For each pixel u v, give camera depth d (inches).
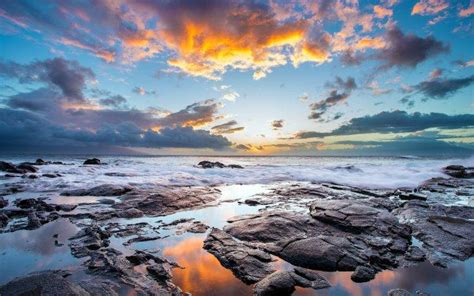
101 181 625.0
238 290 180.4
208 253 240.8
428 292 179.9
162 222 337.1
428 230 290.4
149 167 1051.9
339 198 486.3
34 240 265.4
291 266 217.5
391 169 1005.2
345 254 227.8
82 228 305.1
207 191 515.5
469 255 237.5
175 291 176.7
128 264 211.8
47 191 530.0
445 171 937.5
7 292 152.4
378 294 177.8
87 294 159.8
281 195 514.9
